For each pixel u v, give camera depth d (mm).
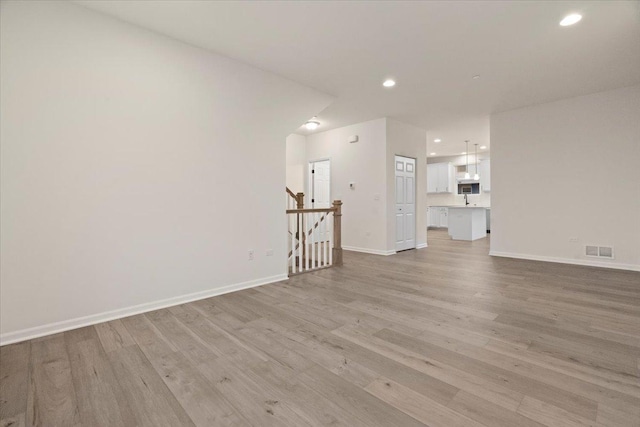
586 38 2939
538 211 5000
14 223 2219
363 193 6027
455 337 2205
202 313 2754
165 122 2930
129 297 2732
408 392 1572
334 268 4582
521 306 2840
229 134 3400
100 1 2393
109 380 1712
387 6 2459
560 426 1310
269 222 3807
